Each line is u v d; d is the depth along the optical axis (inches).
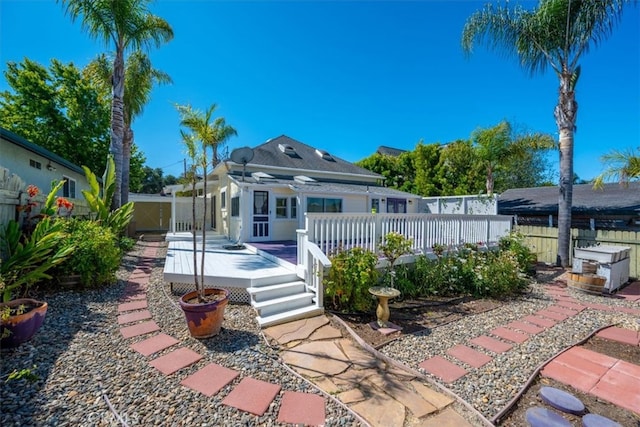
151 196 739.4
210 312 139.6
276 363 123.8
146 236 532.7
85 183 516.4
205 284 201.8
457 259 254.1
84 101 627.5
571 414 97.9
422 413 96.3
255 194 408.8
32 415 86.1
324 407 97.1
